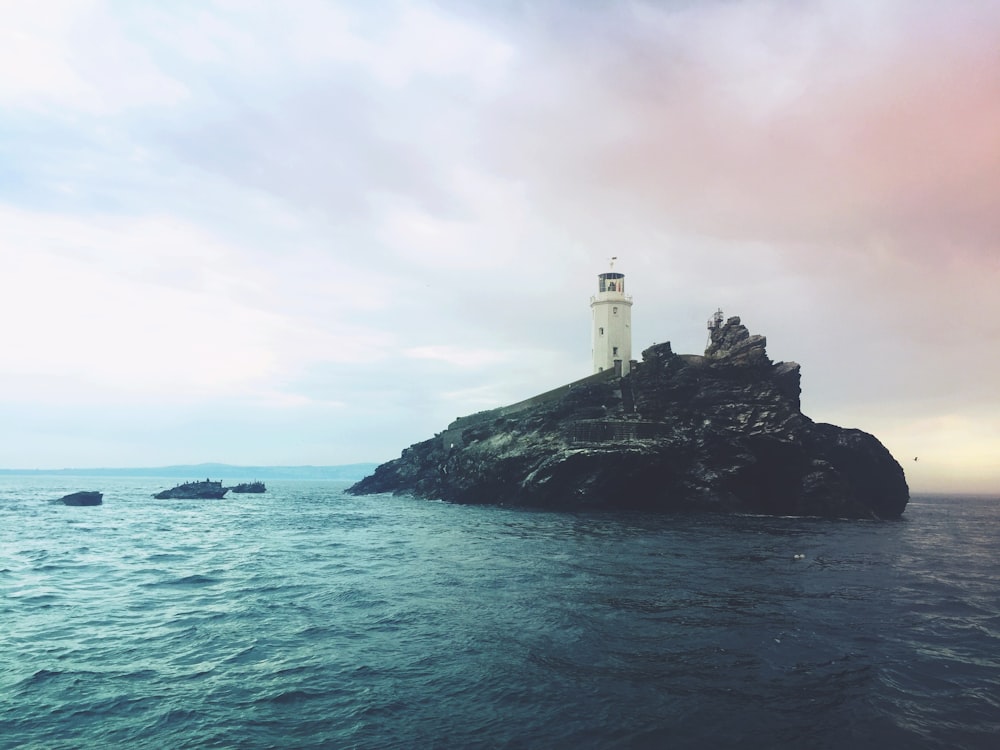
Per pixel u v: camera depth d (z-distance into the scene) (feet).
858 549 120.57
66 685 43.42
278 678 45.01
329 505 296.92
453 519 187.21
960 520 249.55
